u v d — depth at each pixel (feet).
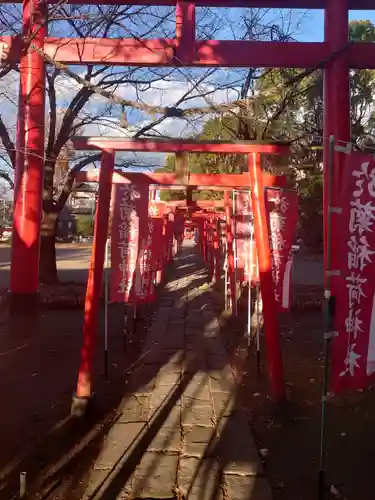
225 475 14.99
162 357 29.07
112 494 14.11
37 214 28.89
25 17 24.66
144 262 31.99
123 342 32.53
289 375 25.46
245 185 29.27
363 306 14.87
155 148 21.39
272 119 32.30
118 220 27.78
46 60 23.04
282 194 27.04
